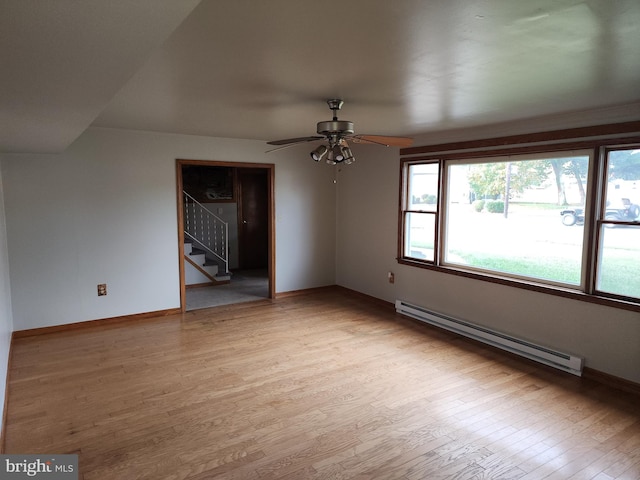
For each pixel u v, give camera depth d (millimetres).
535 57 2131
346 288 6711
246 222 8688
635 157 3350
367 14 1614
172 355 4105
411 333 4797
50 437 2727
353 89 2805
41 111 2223
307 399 3248
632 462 2523
